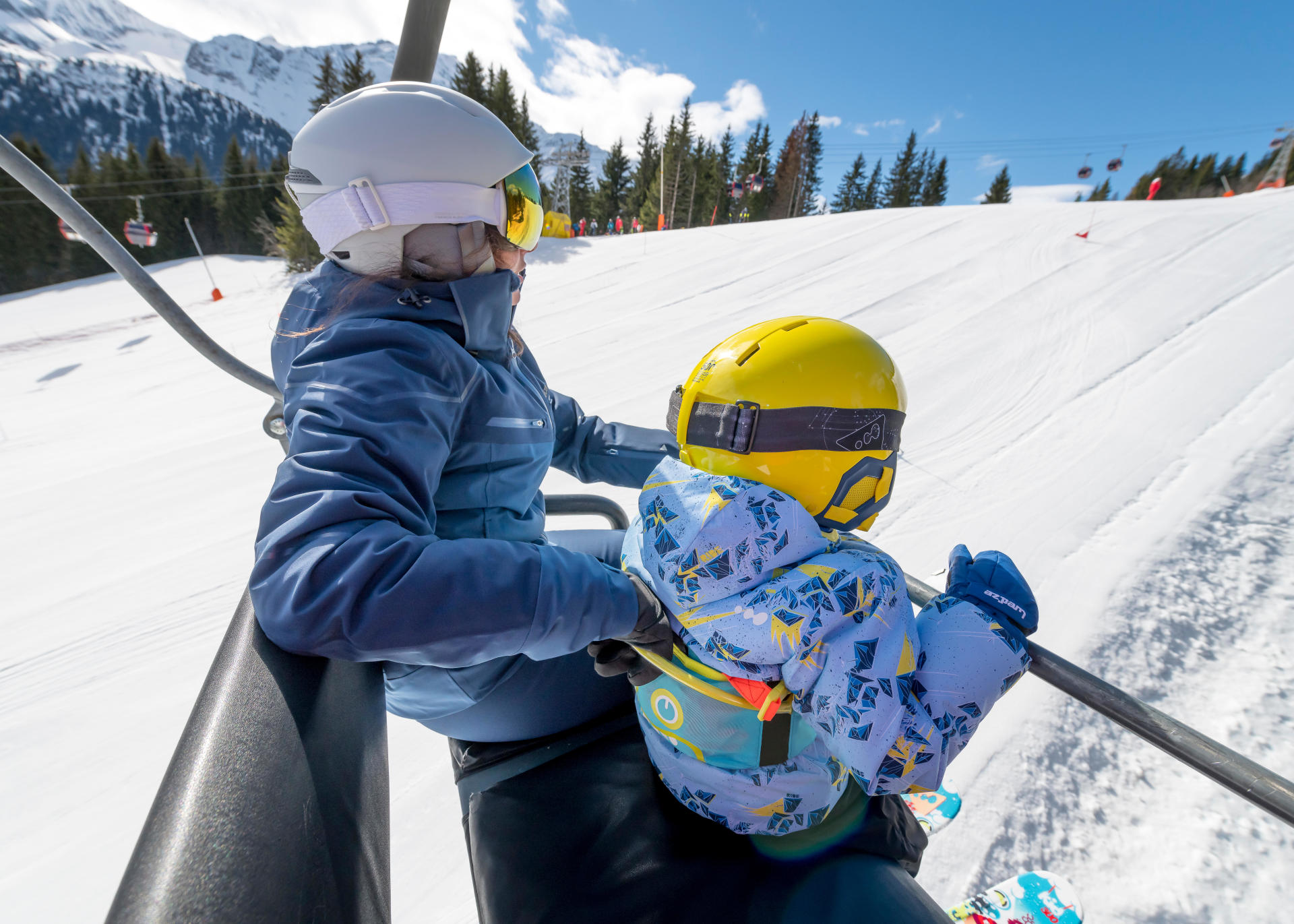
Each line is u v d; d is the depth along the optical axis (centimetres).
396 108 81
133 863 40
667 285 1082
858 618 76
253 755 48
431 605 60
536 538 111
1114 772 191
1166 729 76
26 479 621
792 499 80
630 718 117
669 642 81
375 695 68
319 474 64
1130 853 170
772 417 80
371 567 59
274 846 43
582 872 86
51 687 308
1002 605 85
